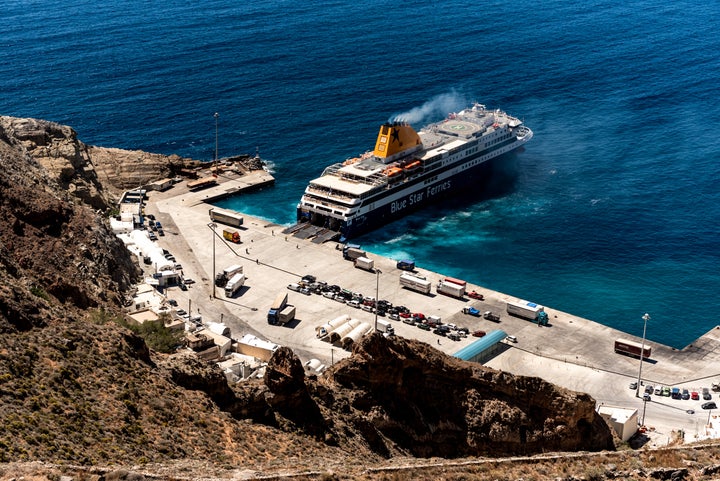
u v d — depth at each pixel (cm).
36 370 9112
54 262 16400
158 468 7981
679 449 10231
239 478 7962
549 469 9362
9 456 7525
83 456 7938
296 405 10350
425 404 11506
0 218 16750
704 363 18138
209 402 9831
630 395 16875
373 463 9438
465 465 9306
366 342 11256
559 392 11662
